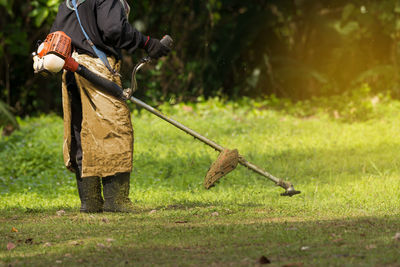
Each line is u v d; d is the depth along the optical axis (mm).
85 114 11023
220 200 12883
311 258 7117
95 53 11031
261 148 21344
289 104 32031
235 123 27031
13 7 30109
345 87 34844
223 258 7250
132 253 7672
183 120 27375
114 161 11078
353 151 20266
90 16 11047
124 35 10859
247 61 34781
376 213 10406
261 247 7762
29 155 18406
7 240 8781
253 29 32594
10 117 24156
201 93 33094
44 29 29203
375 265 6711
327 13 34594
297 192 11336
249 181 15945
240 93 34500
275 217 10344
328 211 10859
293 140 23016
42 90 31344
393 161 17625
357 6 33031
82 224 9969
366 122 27031
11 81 31188
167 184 15852
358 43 34250
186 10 32938
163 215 10812
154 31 32562
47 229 9594
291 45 35094
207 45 33188
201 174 17047
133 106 29984
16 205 12586
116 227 9609
